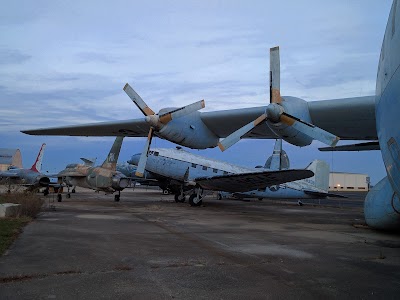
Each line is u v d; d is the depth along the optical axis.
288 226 10.77
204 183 18.30
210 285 4.34
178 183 20.61
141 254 6.00
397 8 4.37
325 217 14.48
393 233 9.41
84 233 8.10
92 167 22.28
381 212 9.09
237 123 12.45
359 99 9.31
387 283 4.48
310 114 10.20
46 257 5.55
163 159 20.05
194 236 8.19
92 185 21.78
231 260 5.71
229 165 21.55
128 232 8.49
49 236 7.50
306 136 9.96
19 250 6.01
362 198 41.34
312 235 8.83
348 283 4.48
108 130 15.52
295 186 22.95
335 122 10.49
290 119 9.38
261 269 5.15
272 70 9.84
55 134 16.55
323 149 10.41
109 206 16.83
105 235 7.91
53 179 27.91
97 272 4.79
